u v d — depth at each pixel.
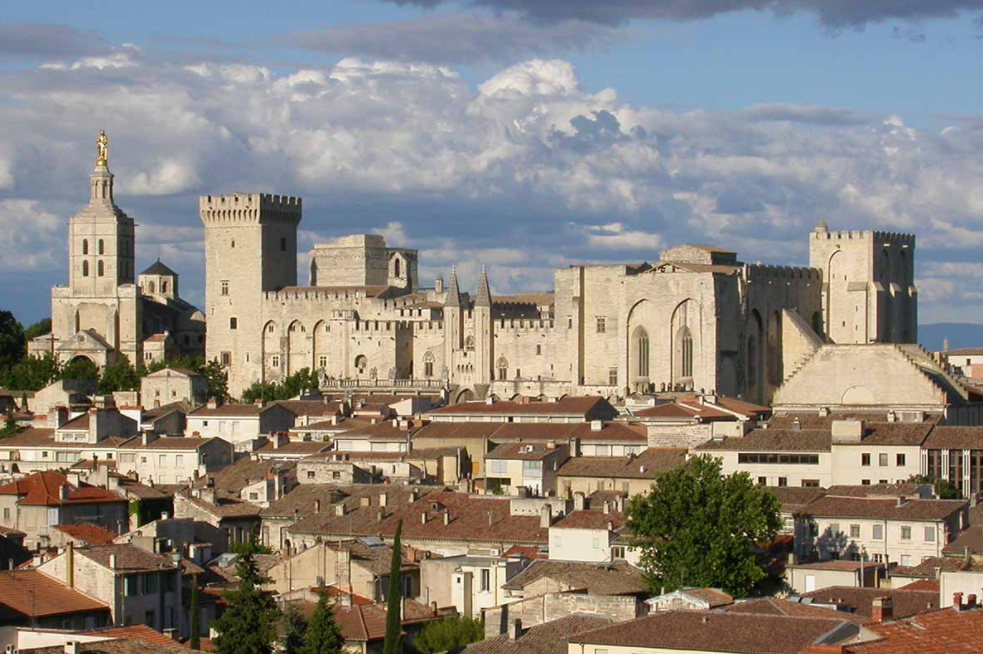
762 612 165.38
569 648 158.75
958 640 137.38
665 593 194.62
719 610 165.38
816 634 152.75
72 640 170.00
